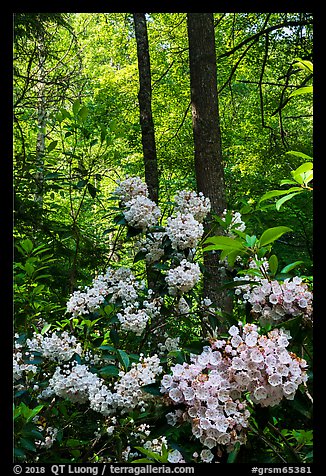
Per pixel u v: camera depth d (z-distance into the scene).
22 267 2.93
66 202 6.11
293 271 2.25
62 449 2.20
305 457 1.59
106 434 2.21
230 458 1.48
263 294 1.79
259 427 1.57
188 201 2.96
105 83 9.34
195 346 1.82
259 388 1.49
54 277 3.99
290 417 1.95
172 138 8.91
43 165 4.03
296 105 9.15
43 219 4.14
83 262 4.23
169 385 1.58
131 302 2.71
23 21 5.17
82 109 3.26
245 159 8.62
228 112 9.55
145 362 2.01
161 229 2.85
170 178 9.17
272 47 7.93
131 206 2.85
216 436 1.50
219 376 1.52
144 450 1.55
